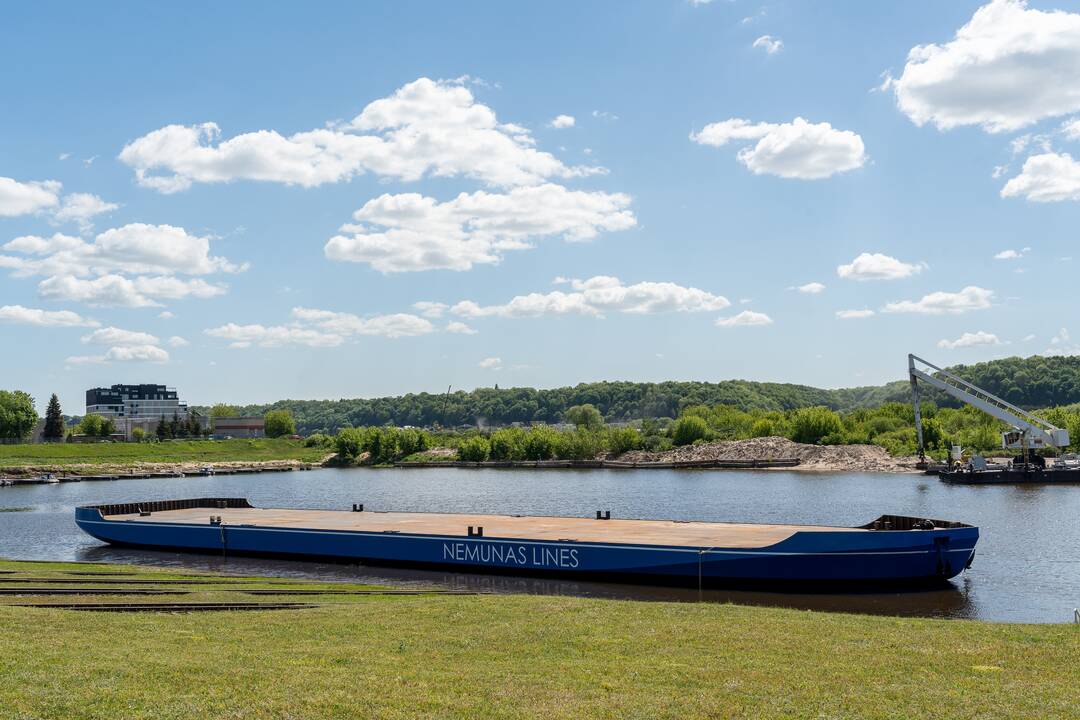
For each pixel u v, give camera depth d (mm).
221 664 20125
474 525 58719
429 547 52125
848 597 42562
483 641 24359
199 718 15977
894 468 167250
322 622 27297
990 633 26016
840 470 173375
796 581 43594
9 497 136500
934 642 24547
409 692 18234
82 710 16031
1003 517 80750
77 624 25484
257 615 28828
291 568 53969
